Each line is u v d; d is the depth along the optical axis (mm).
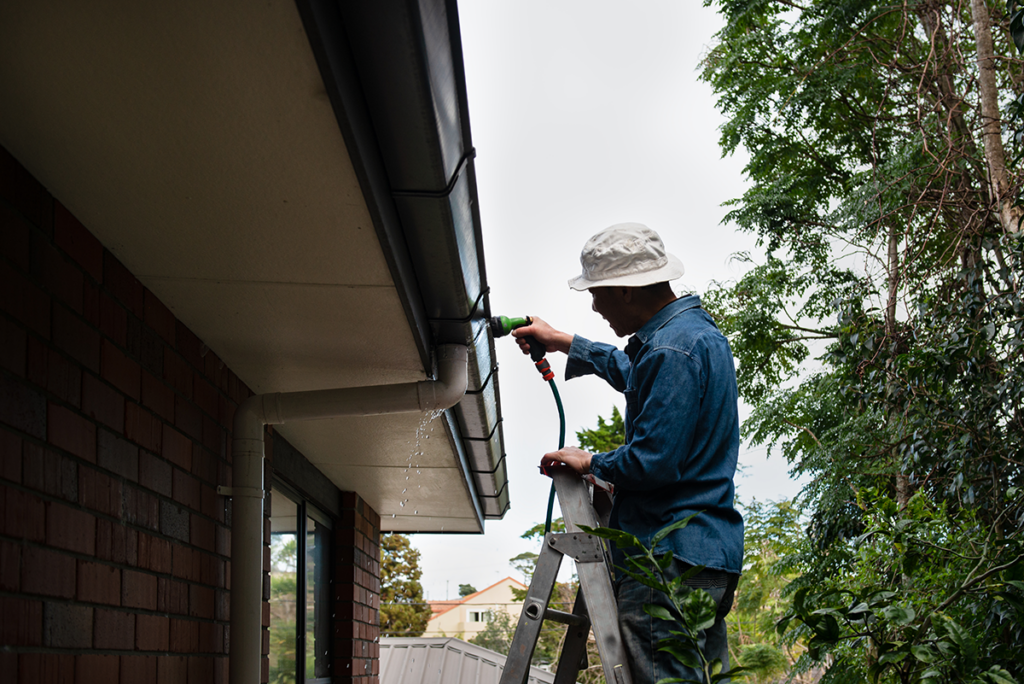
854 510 7398
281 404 3141
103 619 2117
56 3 1323
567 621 2008
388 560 35781
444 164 1894
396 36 1497
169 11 1336
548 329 2734
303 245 2178
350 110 1592
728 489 1886
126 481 2316
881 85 9203
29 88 1560
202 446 2967
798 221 10414
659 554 1794
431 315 2734
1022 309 3613
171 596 2607
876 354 4414
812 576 7832
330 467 5133
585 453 1979
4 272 1754
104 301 2230
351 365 3195
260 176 1841
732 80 10336
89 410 2115
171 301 2621
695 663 1537
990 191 4594
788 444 9992
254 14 1334
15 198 1814
